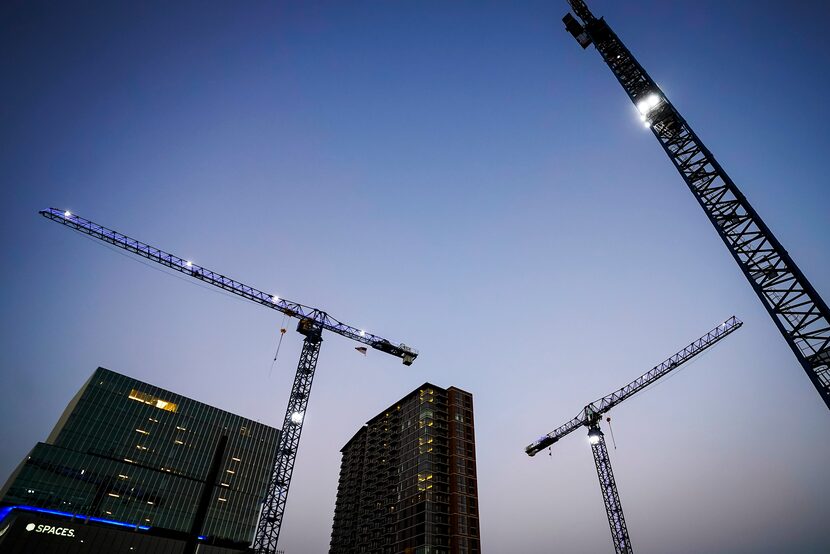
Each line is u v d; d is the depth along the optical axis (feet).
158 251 264.31
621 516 309.01
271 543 212.43
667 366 321.73
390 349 299.99
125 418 458.09
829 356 105.70
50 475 391.45
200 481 463.01
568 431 367.45
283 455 233.76
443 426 474.08
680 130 155.94
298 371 263.90
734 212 134.10
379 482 489.67
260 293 277.85
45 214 249.14
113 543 364.99
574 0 185.37
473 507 423.64
